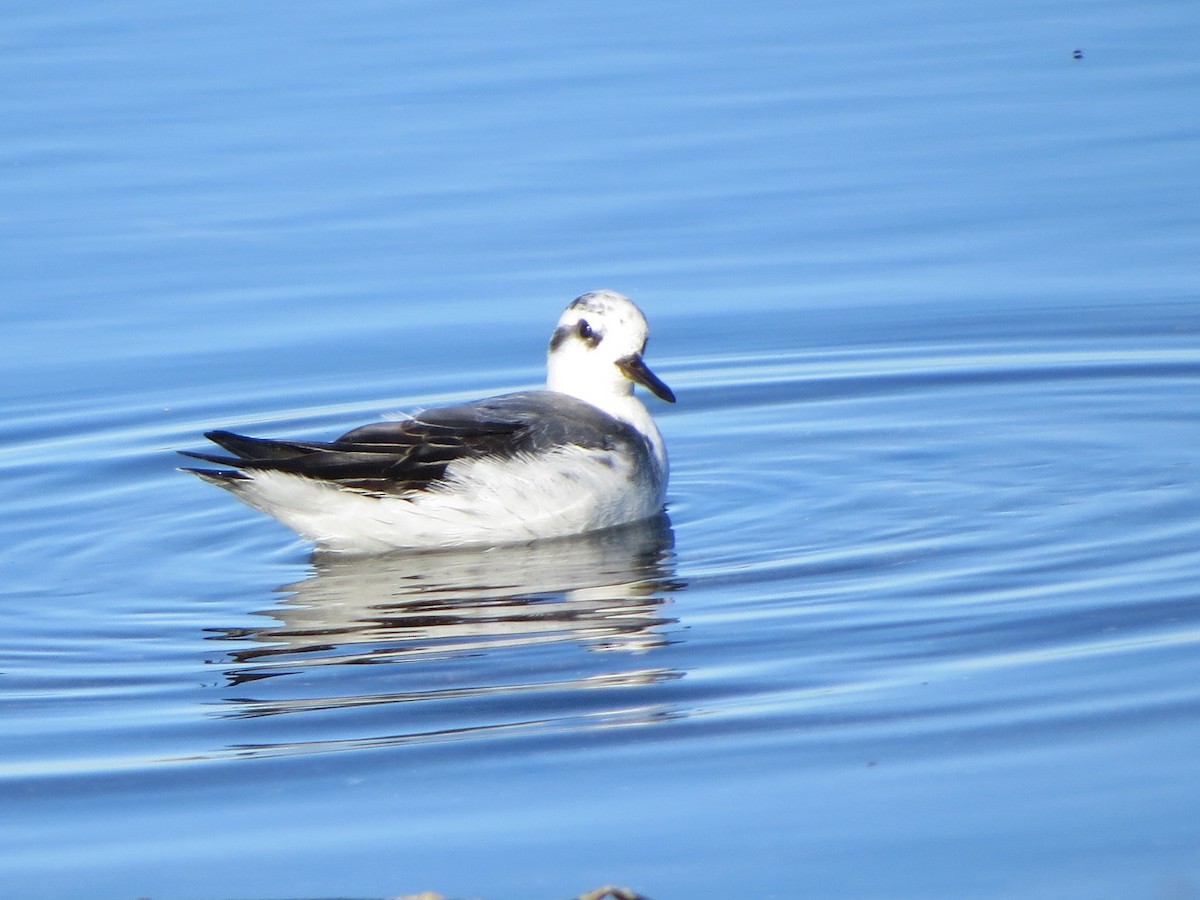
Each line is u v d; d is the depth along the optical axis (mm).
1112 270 20562
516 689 11062
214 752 10336
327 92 27422
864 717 10289
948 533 13898
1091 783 9250
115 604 13203
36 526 15156
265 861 8914
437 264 21422
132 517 15391
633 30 30734
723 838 8914
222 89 27625
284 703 11039
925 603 12242
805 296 20406
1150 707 10148
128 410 17938
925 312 19859
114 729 10742
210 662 11867
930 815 9023
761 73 27906
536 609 12617
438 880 8617
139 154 25047
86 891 8672
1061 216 22062
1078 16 30375
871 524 14289
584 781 9664
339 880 8672
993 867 8461
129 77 28188
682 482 15828
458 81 27906
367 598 13094
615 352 15195
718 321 19922
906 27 30297
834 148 24641
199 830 9328
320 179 24109
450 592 13125
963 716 10211
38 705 11195
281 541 14781
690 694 10820
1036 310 19719
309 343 19422
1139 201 22281
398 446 14000
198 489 16062
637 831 9039
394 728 10555
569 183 23766
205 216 22984
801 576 13062
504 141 25234
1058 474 15328
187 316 20188
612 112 26328
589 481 14273
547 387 15758
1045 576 12695
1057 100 26031
